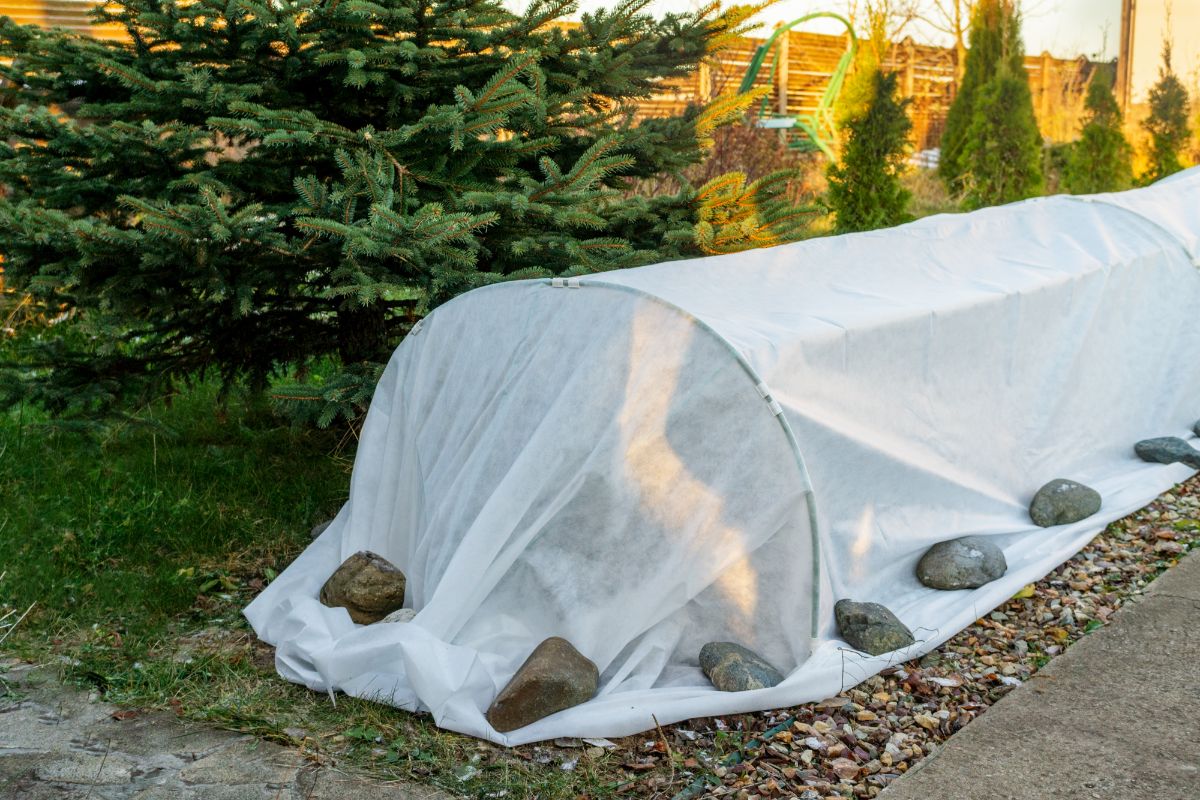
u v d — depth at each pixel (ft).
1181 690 9.82
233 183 15.65
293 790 8.67
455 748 9.34
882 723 9.69
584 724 9.41
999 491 13.83
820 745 9.28
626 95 17.67
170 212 12.98
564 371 11.02
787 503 10.27
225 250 13.96
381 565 12.03
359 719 9.87
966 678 10.50
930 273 14.80
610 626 10.36
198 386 20.49
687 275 12.62
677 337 10.55
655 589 10.36
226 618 12.33
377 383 13.82
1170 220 18.52
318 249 14.70
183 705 10.16
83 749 9.30
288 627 11.35
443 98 16.60
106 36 26.78
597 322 11.07
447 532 11.30
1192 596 11.97
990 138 35.76
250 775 8.89
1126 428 16.60
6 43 15.48
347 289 13.10
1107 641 10.98
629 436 10.44
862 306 12.40
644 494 10.40
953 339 12.96
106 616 12.15
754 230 16.24
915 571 12.51
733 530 10.39
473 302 12.65
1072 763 8.65
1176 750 8.77
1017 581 12.25
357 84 14.21
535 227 16.14
